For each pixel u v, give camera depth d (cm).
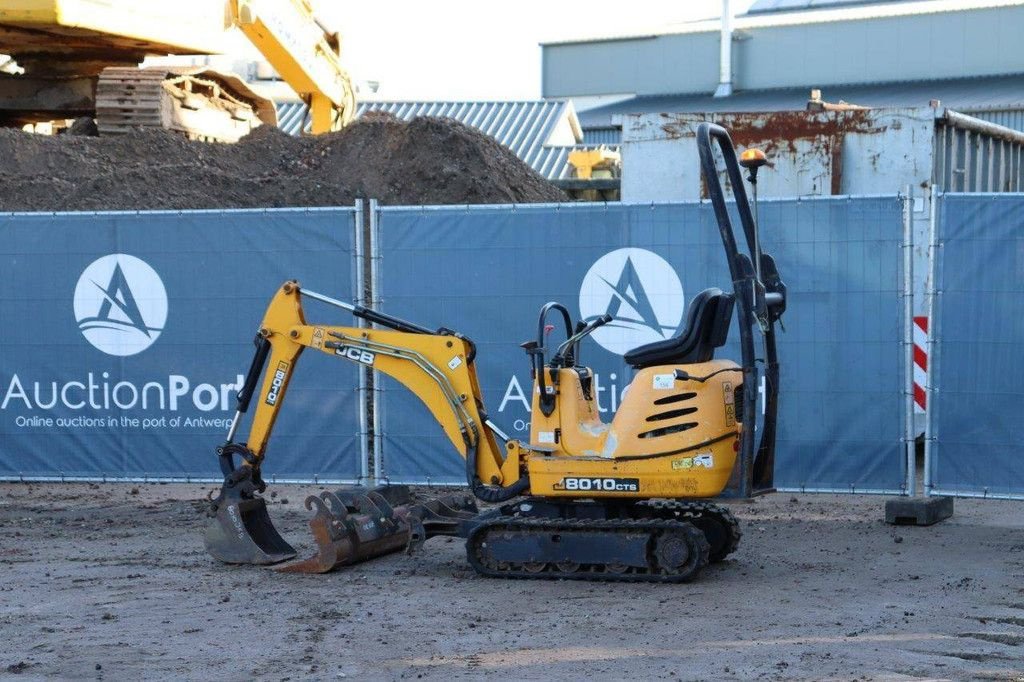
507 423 1104
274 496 1199
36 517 1098
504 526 841
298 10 2222
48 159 1981
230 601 788
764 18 5412
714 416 810
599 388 1088
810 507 1119
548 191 2120
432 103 4425
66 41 2203
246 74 4506
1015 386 1012
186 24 2272
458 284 1105
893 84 5088
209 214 1139
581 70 5900
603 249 1082
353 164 2038
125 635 707
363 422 1120
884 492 1044
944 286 1022
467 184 1952
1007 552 925
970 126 1562
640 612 746
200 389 1152
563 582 830
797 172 1516
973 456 1025
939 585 817
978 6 4919
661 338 1075
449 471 1111
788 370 1052
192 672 635
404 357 880
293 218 1127
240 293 1139
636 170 1591
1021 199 1003
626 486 820
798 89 5312
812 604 766
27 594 810
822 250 1043
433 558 916
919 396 1058
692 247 1066
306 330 899
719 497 812
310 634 705
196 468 1158
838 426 1047
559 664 641
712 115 1552
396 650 670
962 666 635
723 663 640
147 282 1152
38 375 1173
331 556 857
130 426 1165
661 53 5709
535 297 1095
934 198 1018
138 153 2036
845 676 618
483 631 708
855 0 5491
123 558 924
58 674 634
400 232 1109
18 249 1166
